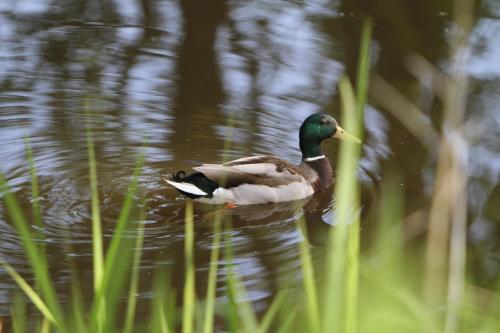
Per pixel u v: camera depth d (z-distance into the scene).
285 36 17.89
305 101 15.59
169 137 14.47
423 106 15.40
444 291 9.41
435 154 14.05
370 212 12.40
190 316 6.74
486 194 12.80
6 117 14.71
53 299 6.52
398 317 5.69
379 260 5.86
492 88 15.77
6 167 13.16
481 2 18.83
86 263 10.76
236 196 12.88
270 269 10.84
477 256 11.25
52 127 14.49
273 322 9.53
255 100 15.63
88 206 12.31
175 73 16.45
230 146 14.37
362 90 5.61
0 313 9.62
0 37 17.48
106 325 6.40
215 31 18.08
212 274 7.02
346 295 5.99
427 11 18.72
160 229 11.89
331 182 13.98
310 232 12.11
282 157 14.28
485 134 14.38
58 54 16.97
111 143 14.14
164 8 19.02
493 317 6.62
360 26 18.23
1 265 10.58
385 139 14.49
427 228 11.98
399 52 17.17
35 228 11.56
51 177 13.00
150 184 13.09
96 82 16.02
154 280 10.47
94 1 19.31
